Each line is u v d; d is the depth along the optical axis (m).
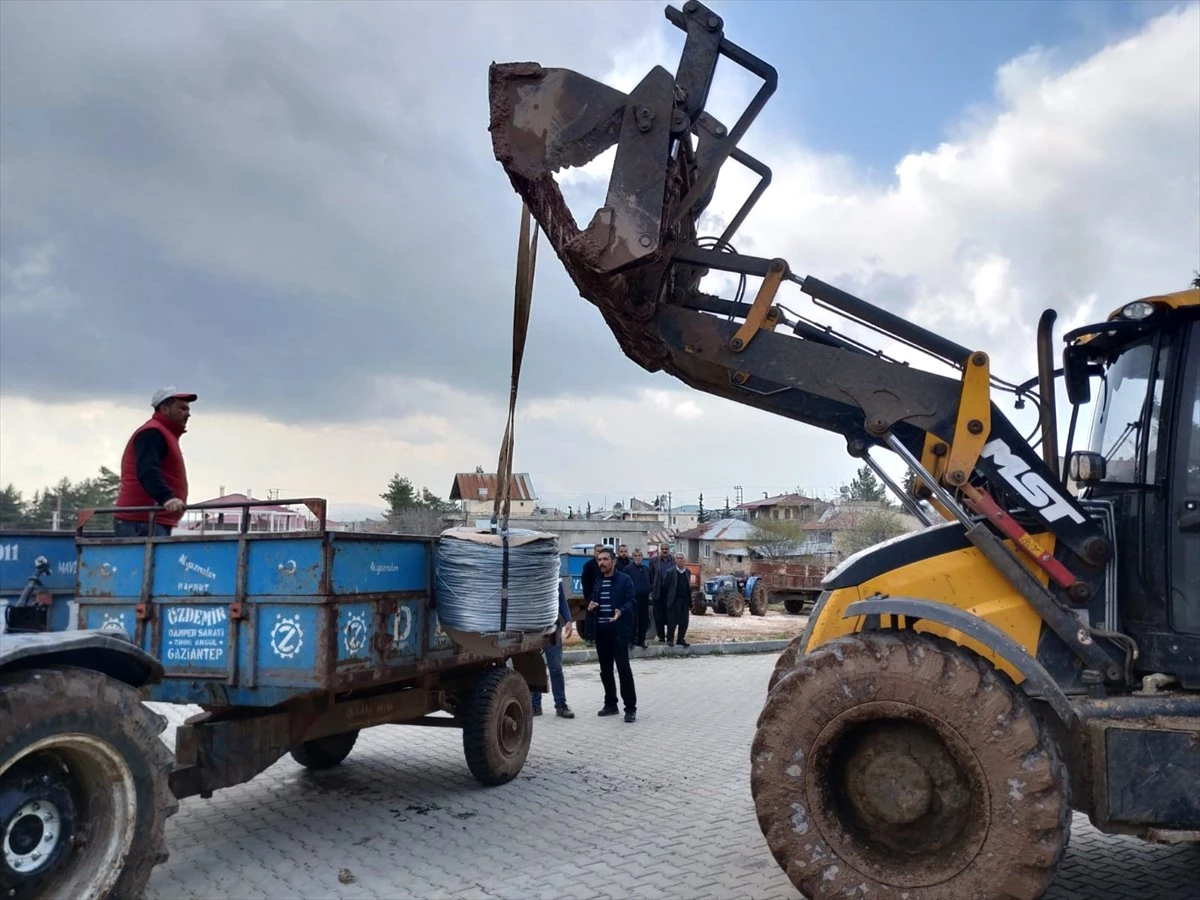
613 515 73.75
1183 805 3.72
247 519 5.30
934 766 4.00
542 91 4.93
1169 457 4.24
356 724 5.78
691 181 5.00
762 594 26.81
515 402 6.04
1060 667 4.28
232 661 5.11
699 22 5.02
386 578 5.53
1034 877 3.69
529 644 6.49
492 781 6.62
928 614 4.04
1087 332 4.59
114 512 5.63
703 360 4.91
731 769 7.27
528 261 5.80
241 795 6.37
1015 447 4.53
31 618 5.27
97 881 3.72
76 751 3.74
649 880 4.75
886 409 4.70
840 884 3.94
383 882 4.71
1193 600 4.14
